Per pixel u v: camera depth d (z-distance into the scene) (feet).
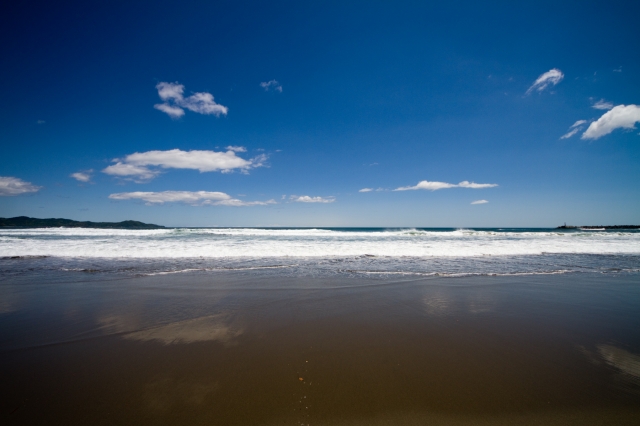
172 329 14.67
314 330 14.64
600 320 16.28
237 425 7.76
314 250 43.16
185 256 37.88
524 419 7.98
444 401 8.83
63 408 8.45
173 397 9.00
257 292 21.58
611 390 9.43
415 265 32.86
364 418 8.06
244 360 11.44
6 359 11.50
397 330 14.66
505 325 15.43
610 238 71.00
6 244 44.52
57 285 23.21
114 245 45.27
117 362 11.27
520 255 41.37
